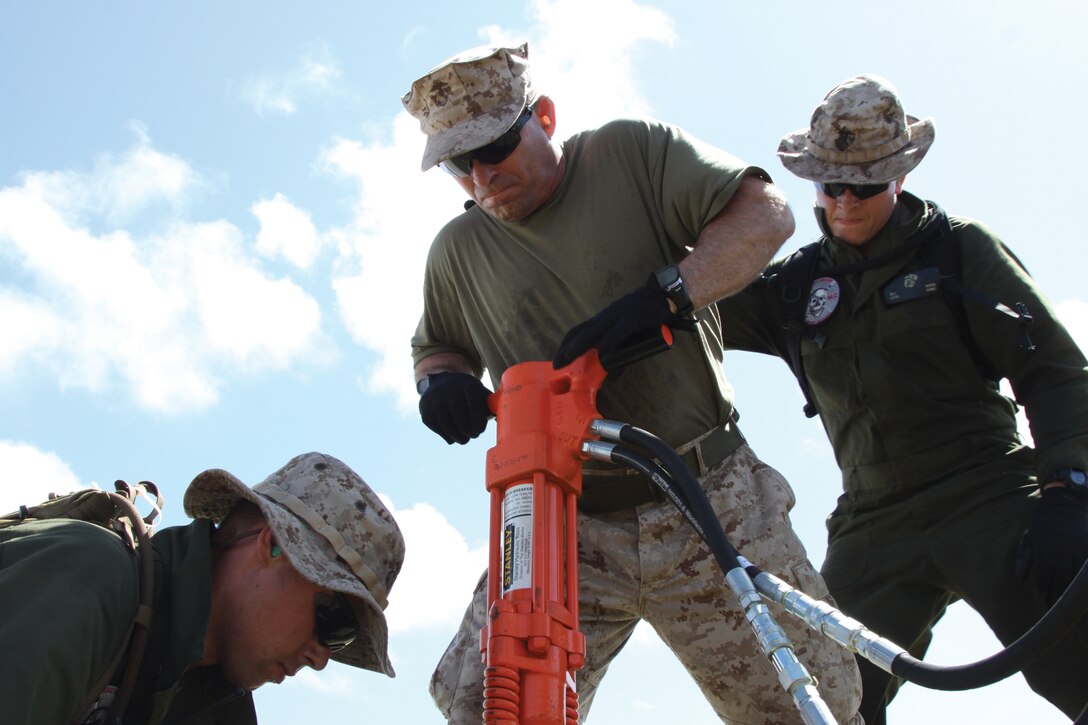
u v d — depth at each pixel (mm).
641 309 2967
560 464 2916
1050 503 3977
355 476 2877
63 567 2357
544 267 3377
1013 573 4066
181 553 2672
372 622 2748
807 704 2387
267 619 2662
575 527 2924
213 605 2660
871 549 4418
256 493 2678
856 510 4508
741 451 3418
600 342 2971
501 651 2725
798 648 3207
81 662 2299
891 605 4301
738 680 3273
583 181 3373
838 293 4453
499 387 3346
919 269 4352
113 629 2406
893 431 4348
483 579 3396
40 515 2600
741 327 4652
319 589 2717
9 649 2201
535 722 2705
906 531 4352
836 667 3238
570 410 2945
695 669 3332
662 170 3340
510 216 3346
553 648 2762
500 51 3242
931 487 4312
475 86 3230
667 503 3320
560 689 2748
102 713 2447
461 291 3578
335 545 2725
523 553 2832
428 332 3744
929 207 4441
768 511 3332
